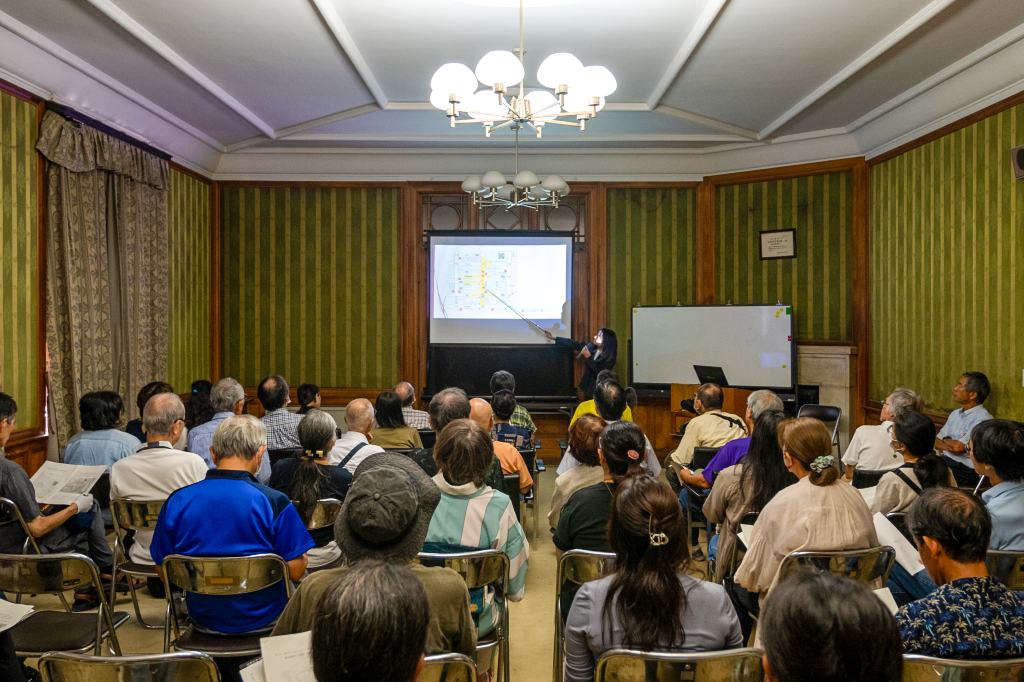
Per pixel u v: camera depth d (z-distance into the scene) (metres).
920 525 1.57
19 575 1.98
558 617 2.09
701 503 3.59
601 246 6.83
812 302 6.36
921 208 5.23
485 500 2.08
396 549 1.35
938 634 1.41
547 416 6.86
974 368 4.60
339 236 6.91
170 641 2.33
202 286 6.64
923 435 2.53
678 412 6.19
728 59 4.48
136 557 2.68
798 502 2.04
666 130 6.12
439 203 7.06
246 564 1.86
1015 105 4.20
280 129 6.03
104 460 3.19
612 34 4.14
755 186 6.61
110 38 4.04
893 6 3.73
